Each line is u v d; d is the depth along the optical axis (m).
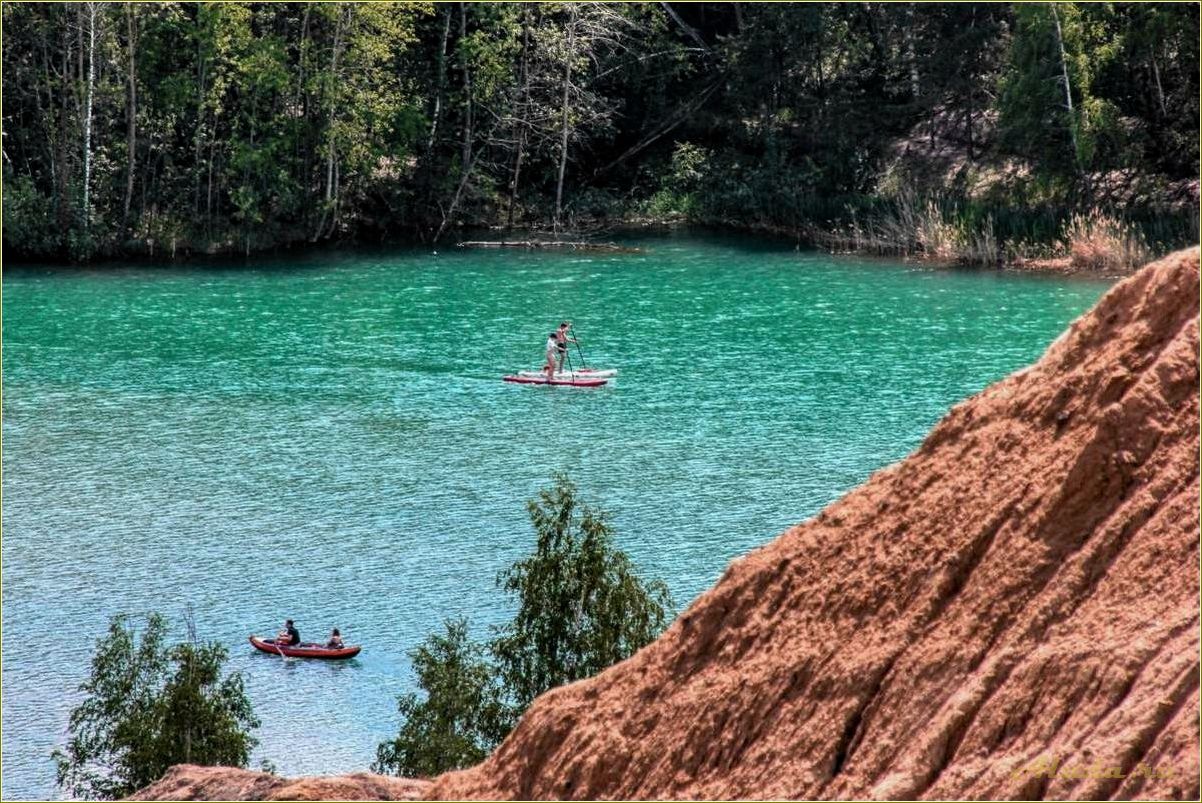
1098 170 133.50
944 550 23.22
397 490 71.69
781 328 106.25
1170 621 20.36
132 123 136.88
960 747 20.95
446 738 42.66
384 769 43.38
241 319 111.81
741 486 70.81
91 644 53.12
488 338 105.12
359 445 79.81
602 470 74.25
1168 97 132.88
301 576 60.00
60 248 137.25
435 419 85.06
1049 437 23.27
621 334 105.62
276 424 83.94
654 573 59.06
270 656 52.22
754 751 23.19
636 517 66.50
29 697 48.78
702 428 81.50
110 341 104.19
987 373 91.19
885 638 22.95
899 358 96.06
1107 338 23.69
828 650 23.45
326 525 66.44
